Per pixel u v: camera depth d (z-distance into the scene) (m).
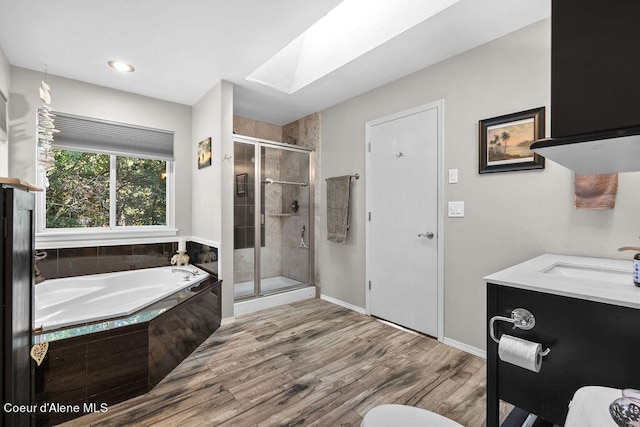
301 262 3.82
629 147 0.77
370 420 0.96
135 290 2.91
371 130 3.11
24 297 1.17
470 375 2.01
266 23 2.01
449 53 2.38
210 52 2.37
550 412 1.09
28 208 1.21
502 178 2.15
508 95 2.11
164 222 3.43
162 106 3.31
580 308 1.02
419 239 2.68
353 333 2.69
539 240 1.99
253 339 2.56
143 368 1.81
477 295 2.29
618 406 0.60
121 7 1.83
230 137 2.95
